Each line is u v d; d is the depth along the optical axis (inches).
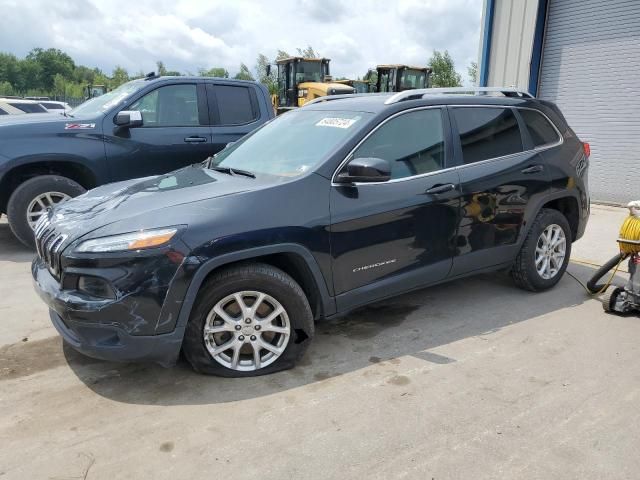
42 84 3914.9
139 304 113.7
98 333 116.3
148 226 116.9
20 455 101.6
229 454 102.2
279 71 781.3
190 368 134.4
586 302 182.1
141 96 249.4
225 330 126.1
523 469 97.7
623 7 346.9
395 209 143.9
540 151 181.8
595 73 369.4
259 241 123.0
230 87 274.7
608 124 367.2
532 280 184.5
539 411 116.0
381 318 168.1
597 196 380.8
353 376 131.5
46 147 227.9
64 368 135.3
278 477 96.0
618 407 117.6
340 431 109.2
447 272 160.6
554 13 388.2
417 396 122.3
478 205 162.1
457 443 105.2
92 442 105.7
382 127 147.2
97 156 237.6
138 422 112.3
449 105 163.0
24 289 192.9
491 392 123.9
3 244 254.7
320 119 159.2
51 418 113.7
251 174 144.5
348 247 137.3
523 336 154.6
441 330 158.9
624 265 223.5
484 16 412.5
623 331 158.1
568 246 194.1
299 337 134.6
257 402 119.9
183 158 259.0
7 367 135.6
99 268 114.0
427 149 155.1
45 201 233.5
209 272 121.8
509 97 183.9
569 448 103.5
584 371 133.8
